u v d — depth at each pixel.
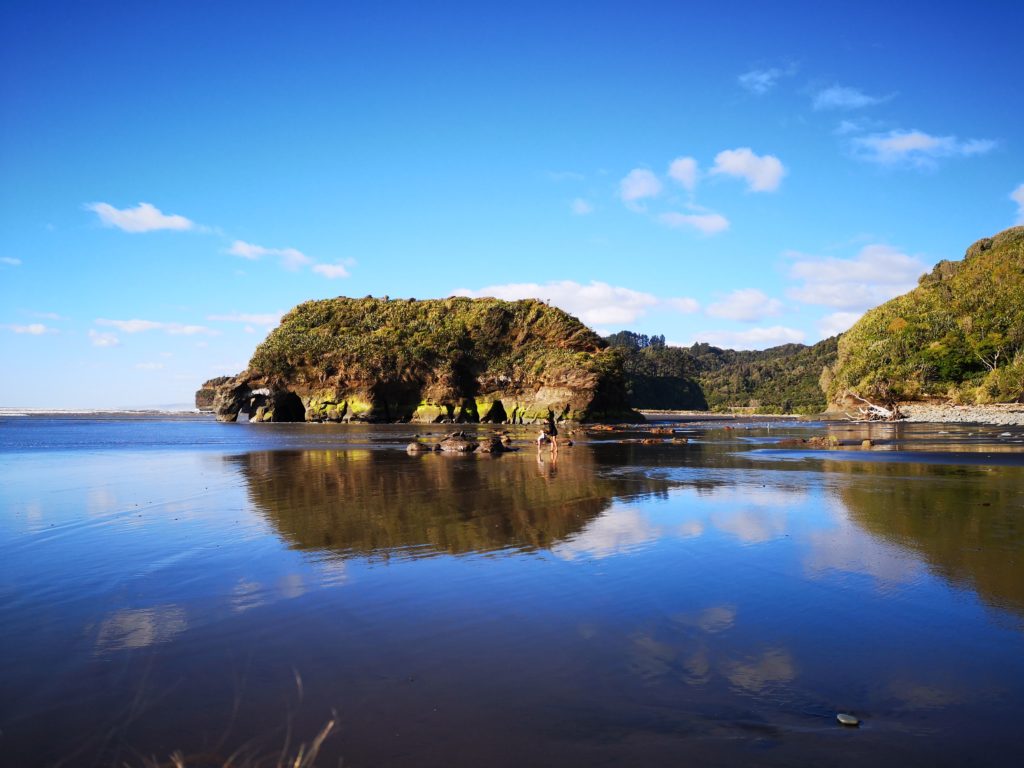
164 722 5.48
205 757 4.90
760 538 12.64
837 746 5.06
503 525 14.22
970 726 5.39
